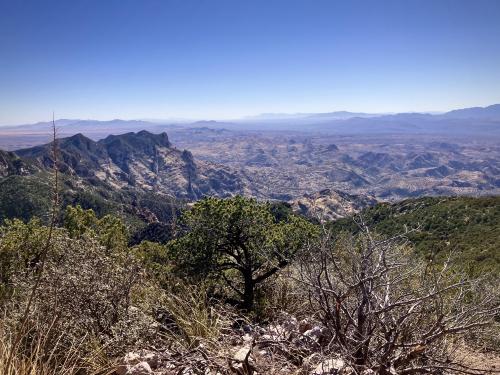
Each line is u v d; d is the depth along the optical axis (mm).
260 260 12547
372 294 3234
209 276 12250
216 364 2953
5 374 2646
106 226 11922
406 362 3049
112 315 4508
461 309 3387
